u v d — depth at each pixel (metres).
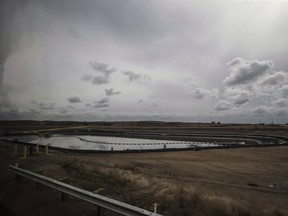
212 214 7.28
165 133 82.81
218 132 85.00
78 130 104.06
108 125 162.88
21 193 8.20
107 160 23.38
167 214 6.97
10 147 25.09
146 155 29.17
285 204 10.27
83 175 11.46
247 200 10.39
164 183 10.84
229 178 17.20
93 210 6.71
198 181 13.98
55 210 6.75
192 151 33.22
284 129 87.00
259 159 26.50
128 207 5.27
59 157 19.20
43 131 93.94
